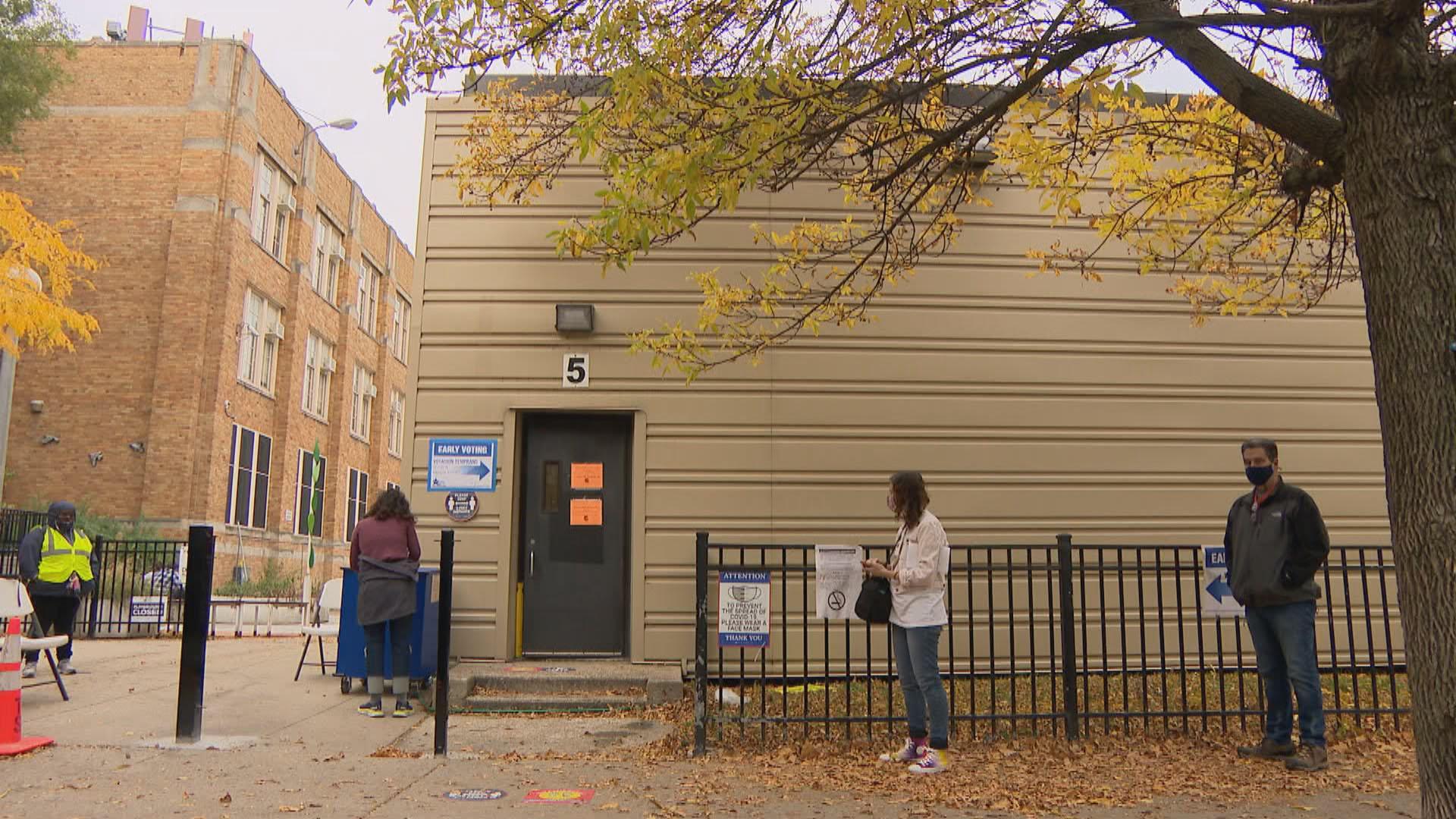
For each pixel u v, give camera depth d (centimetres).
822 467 904
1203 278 930
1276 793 541
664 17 602
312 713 750
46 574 901
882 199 826
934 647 593
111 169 2253
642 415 898
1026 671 896
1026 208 954
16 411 2147
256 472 2478
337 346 3050
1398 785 557
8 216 1305
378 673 744
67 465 2147
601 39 561
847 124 616
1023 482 921
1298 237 851
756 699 795
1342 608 935
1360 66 428
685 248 917
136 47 2300
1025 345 938
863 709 750
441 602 634
